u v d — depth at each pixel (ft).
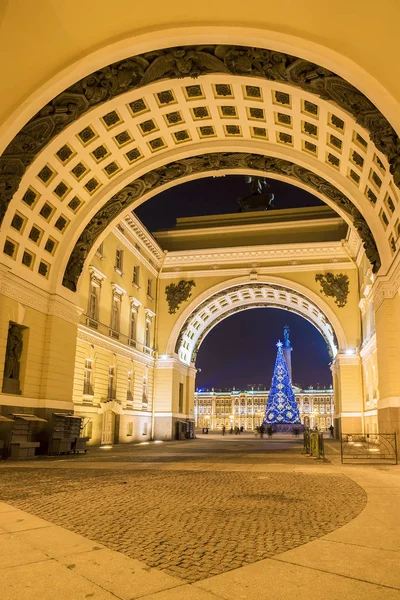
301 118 56.18
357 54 41.04
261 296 137.69
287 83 50.34
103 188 69.56
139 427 112.37
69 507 24.99
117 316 103.86
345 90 46.16
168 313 125.59
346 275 117.60
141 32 44.98
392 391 61.46
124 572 14.42
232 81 53.62
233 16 43.27
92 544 17.54
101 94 53.47
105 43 45.52
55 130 55.06
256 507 25.02
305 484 34.12
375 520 21.95
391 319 62.64
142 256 117.39
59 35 44.65
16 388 61.05
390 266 62.03
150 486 33.06
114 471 43.19
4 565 15.02
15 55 44.91
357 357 112.78
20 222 60.49
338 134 54.80
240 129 63.52
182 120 62.23
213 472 42.19
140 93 55.62
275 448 85.40
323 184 66.49
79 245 72.13
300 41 42.45
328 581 13.71
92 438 88.89
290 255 120.78
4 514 23.03
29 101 46.42
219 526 20.58
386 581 13.75
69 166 61.93
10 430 56.85
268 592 12.87
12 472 42.42
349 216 68.39
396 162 46.01
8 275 58.23
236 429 227.20
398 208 54.34
